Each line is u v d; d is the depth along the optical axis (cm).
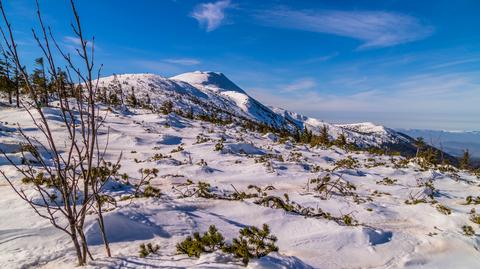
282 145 3494
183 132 4178
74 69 315
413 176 2078
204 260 497
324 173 1914
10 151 1862
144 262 484
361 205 1178
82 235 438
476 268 666
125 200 915
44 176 1128
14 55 286
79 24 306
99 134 3036
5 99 5459
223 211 917
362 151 3784
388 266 665
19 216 726
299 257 669
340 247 736
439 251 746
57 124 3128
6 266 512
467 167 3306
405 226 992
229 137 4044
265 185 1579
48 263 527
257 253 527
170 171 1730
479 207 1257
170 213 805
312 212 1048
